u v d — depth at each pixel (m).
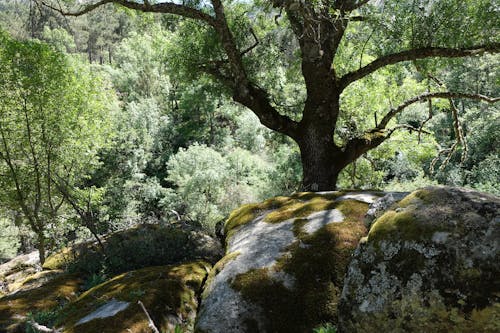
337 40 8.21
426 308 2.57
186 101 40.22
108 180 30.16
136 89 48.28
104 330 3.68
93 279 6.17
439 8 7.32
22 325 4.69
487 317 2.35
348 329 3.00
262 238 4.44
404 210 3.15
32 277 8.07
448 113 30.66
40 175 15.70
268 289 3.58
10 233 25.25
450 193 3.07
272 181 21.98
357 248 3.30
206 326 3.40
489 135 25.56
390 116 9.20
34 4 7.95
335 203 4.90
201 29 10.11
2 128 14.49
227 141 40.91
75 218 15.75
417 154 15.25
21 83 13.61
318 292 3.51
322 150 8.34
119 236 8.48
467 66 27.52
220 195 27.08
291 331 3.29
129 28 61.84
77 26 50.94
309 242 4.04
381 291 2.85
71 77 15.25
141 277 5.10
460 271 2.54
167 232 7.34
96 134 16.94
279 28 10.59
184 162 30.16
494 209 2.73
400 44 7.96
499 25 6.78
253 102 8.08
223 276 3.93
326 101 8.15
